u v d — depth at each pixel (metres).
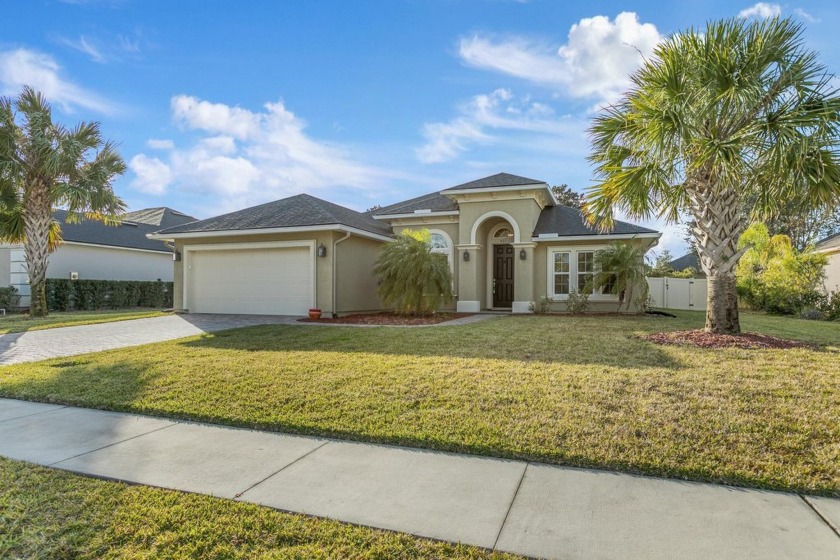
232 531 2.89
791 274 18.47
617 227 16.73
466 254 17.50
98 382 6.58
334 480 3.61
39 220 16.52
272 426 4.86
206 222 17.64
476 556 2.61
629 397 5.21
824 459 3.75
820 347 7.79
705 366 6.44
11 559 2.62
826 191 7.80
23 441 4.51
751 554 2.60
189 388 6.13
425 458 4.04
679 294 21.05
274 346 9.09
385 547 2.71
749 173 8.20
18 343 10.38
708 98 7.74
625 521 2.97
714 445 4.02
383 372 6.61
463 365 6.90
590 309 16.86
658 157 8.15
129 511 3.13
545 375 6.19
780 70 7.75
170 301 26.36
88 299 21.80
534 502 3.23
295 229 15.20
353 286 16.59
